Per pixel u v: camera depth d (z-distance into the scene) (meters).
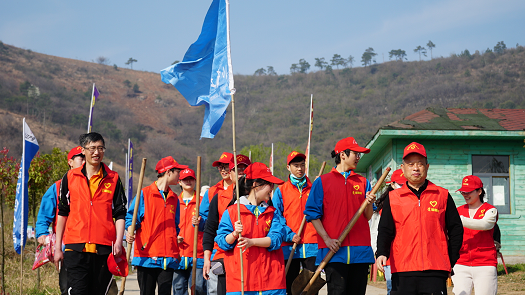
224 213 4.80
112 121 133.00
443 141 15.03
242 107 151.25
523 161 14.99
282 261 4.80
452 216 4.60
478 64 151.50
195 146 130.75
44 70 152.88
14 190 13.52
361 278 5.25
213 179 88.69
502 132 14.30
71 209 5.17
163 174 6.54
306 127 128.12
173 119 151.25
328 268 5.20
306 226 6.36
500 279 10.88
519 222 14.73
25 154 8.00
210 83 6.27
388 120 124.19
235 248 4.69
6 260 12.69
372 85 157.88
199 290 6.98
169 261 6.37
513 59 147.62
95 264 5.16
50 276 10.95
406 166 4.64
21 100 111.06
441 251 4.50
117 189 5.36
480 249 6.00
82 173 5.22
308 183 6.50
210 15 6.43
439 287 4.44
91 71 170.62
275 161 28.25
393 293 4.61
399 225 4.59
